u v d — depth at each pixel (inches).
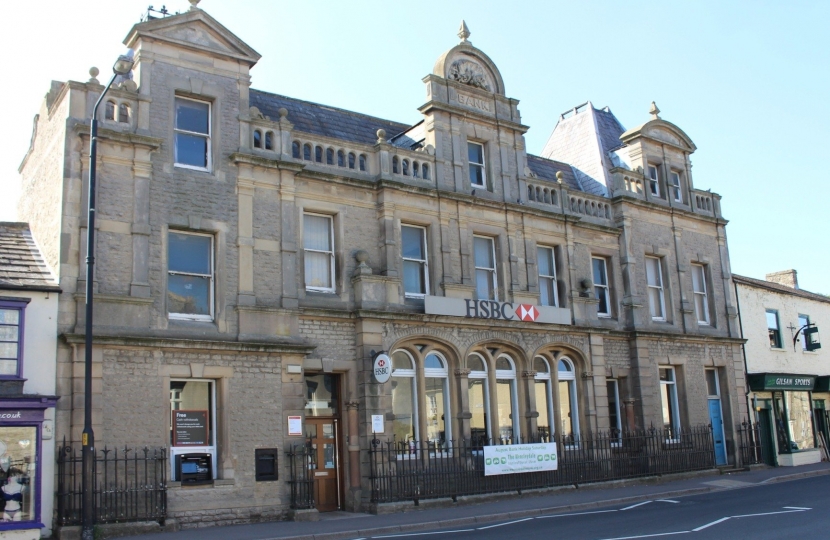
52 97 739.4
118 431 633.6
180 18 735.7
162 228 694.5
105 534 590.9
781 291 1320.1
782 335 1302.9
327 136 856.9
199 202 719.1
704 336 1135.0
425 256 872.9
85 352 598.5
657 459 1003.9
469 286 885.8
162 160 706.8
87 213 657.0
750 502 725.3
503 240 935.7
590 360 977.5
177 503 649.0
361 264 799.7
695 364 1125.1
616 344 1039.0
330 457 776.3
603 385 983.6
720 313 1189.1
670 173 1175.0
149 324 669.3
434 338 839.1
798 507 663.8
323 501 760.3
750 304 1251.2
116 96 691.4
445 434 848.3
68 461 603.8
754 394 1209.4
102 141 674.2
